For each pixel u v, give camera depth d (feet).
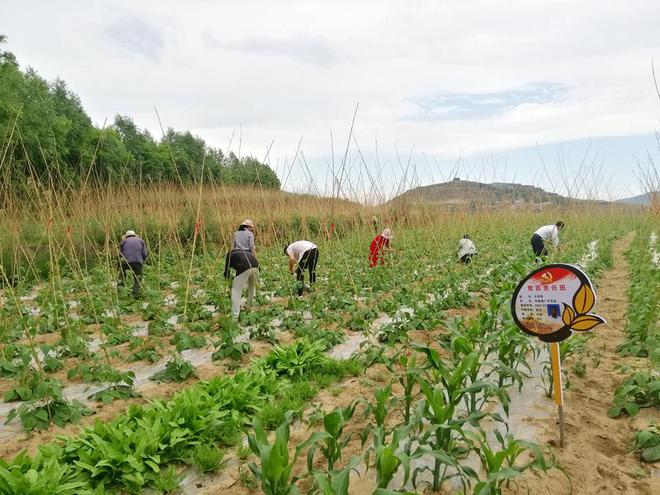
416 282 37.09
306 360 19.58
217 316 28.96
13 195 28.02
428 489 11.56
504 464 12.61
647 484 11.71
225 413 14.53
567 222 59.72
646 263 36.50
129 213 46.44
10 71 69.00
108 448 11.98
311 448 10.73
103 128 25.75
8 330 22.85
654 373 18.19
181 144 103.71
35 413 14.73
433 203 52.47
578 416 15.31
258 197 45.68
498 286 34.12
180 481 12.09
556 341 12.71
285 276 36.17
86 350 20.22
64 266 38.19
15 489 10.12
